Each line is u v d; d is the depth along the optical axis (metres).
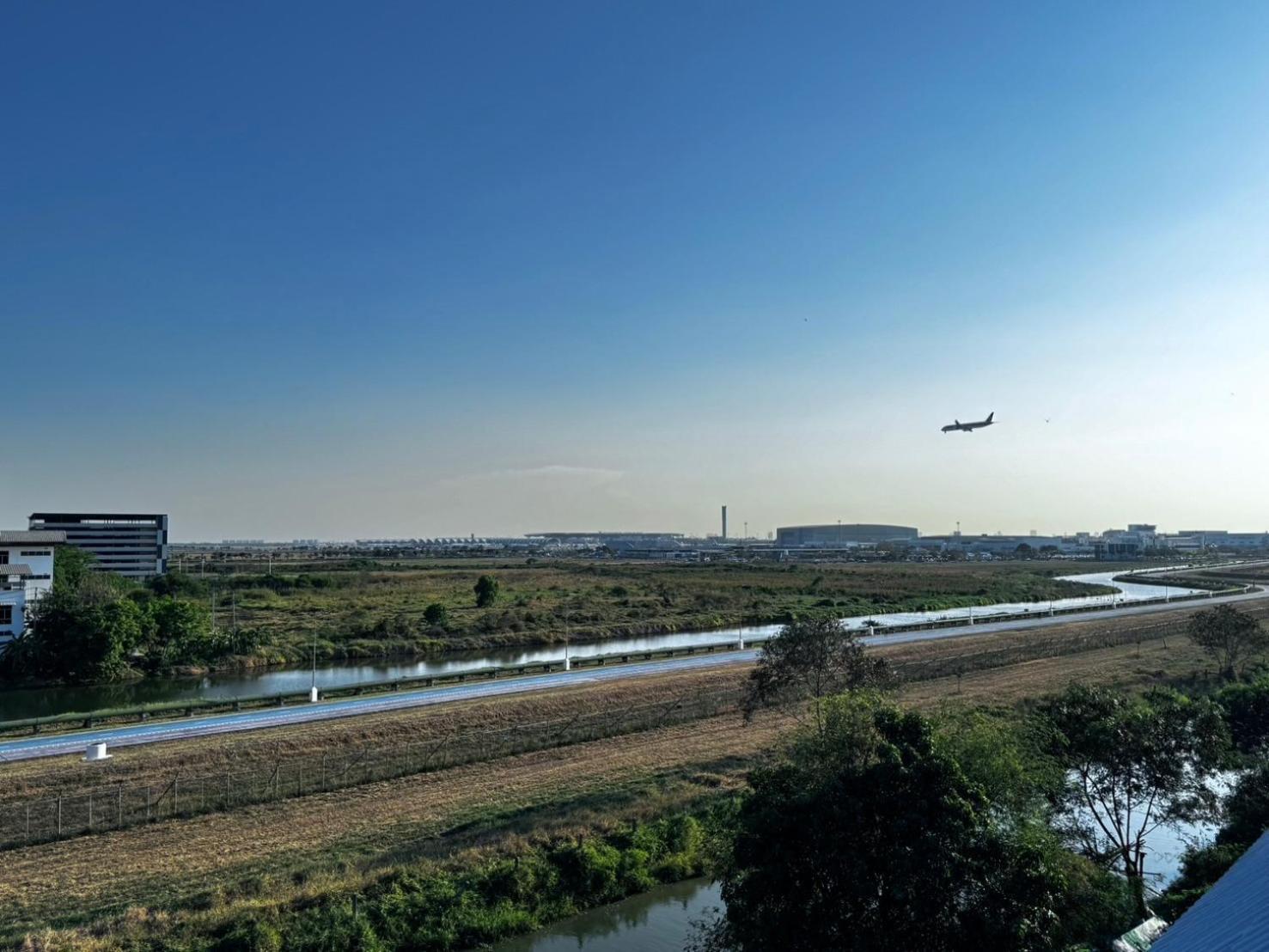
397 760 45.06
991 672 71.69
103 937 25.91
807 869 21.12
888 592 145.62
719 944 26.22
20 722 48.53
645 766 45.75
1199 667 71.31
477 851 32.69
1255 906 17.80
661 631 105.06
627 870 32.69
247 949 25.39
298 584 139.12
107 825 35.88
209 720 51.62
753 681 55.81
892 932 20.12
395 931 27.47
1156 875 32.91
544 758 47.25
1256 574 199.38
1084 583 185.75
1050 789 28.22
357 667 81.94
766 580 170.00
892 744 22.23
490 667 75.75
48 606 73.94
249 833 35.66
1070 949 23.72
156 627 77.75
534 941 28.92
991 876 20.31
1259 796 34.84
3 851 33.50
